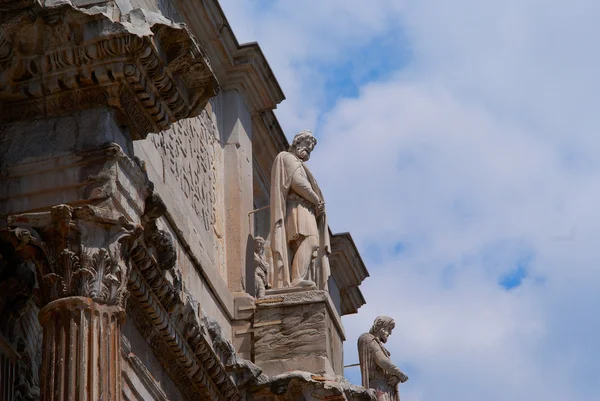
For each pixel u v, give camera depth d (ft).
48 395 84.84
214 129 134.72
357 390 127.85
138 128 95.71
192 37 94.27
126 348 104.99
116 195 91.04
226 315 127.95
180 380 115.34
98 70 91.97
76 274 87.71
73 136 92.27
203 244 125.08
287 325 127.95
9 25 90.89
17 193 91.30
